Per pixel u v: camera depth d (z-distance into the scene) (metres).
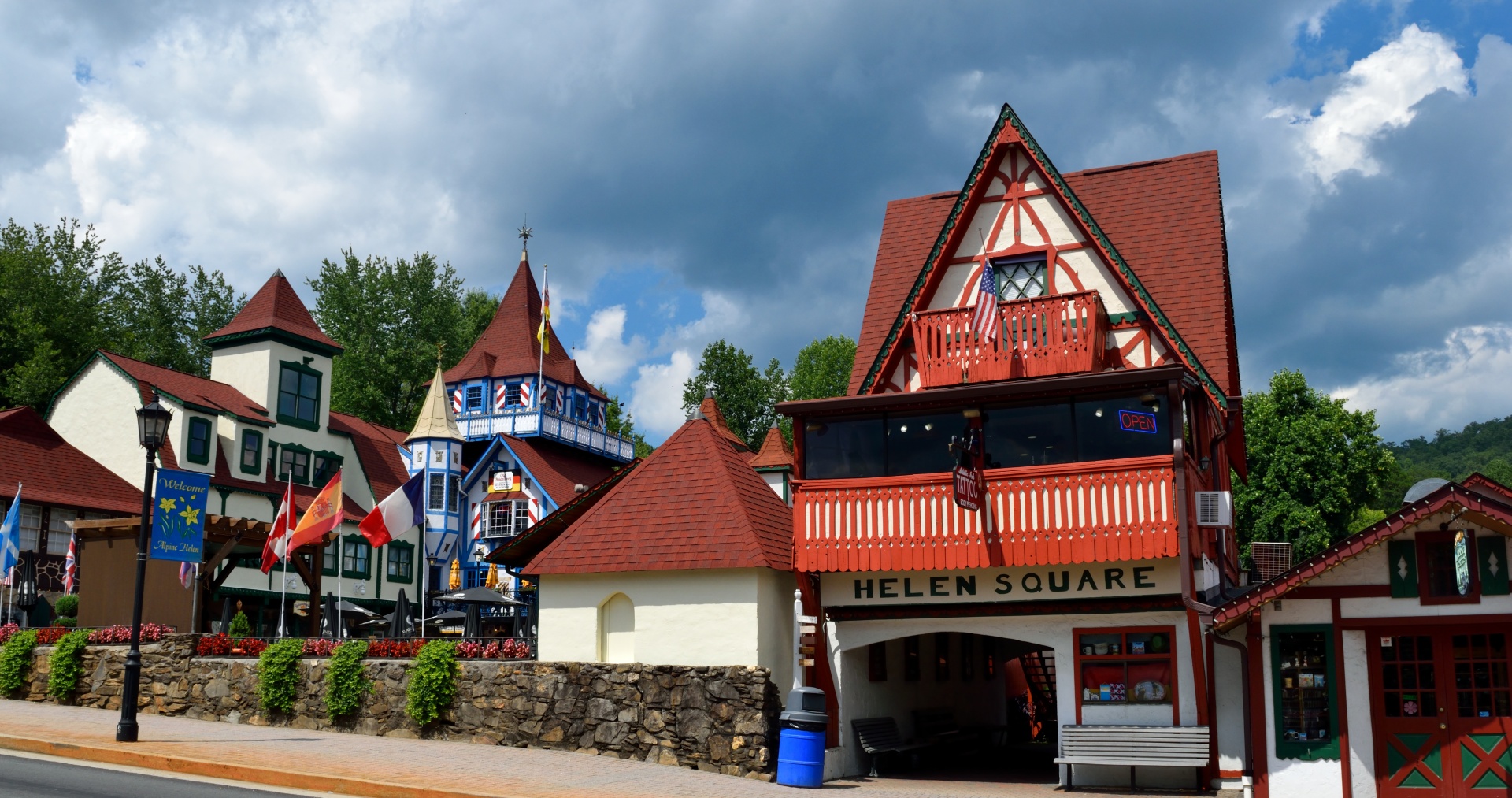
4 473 33.25
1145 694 18.70
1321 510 48.38
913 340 22.44
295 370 44.56
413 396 65.62
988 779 20.33
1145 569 18.78
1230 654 18.33
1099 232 21.66
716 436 21.92
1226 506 18.50
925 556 19.11
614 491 21.25
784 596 20.38
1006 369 21.12
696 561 19.33
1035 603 19.33
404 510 24.78
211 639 21.69
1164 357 21.38
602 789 15.76
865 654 21.55
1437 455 163.25
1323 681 17.11
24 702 22.14
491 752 18.53
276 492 42.28
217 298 60.84
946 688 25.61
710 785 17.03
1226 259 24.22
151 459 18.48
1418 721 16.62
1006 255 22.55
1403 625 16.72
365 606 44.62
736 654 19.05
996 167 22.97
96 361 39.72
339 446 46.31
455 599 25.80
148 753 16.41
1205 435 20.80
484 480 50.56
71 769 15.56
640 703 18.95
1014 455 19.53
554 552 20.36
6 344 46.41
